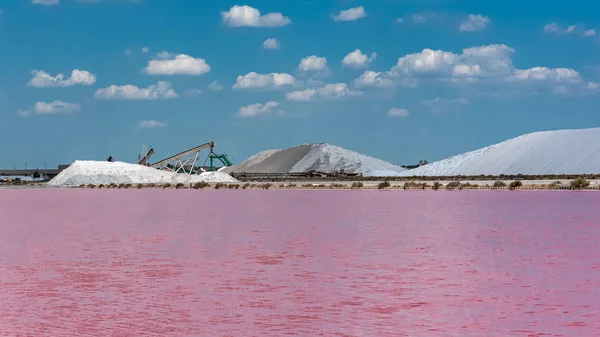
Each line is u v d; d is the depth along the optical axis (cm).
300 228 4909
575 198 8650
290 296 2388
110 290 2516
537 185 12425
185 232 4719
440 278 2712
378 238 4172
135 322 2045
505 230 4562
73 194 13925
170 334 1919
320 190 14312
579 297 2328
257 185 16550
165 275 2833
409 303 2266
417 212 6475
